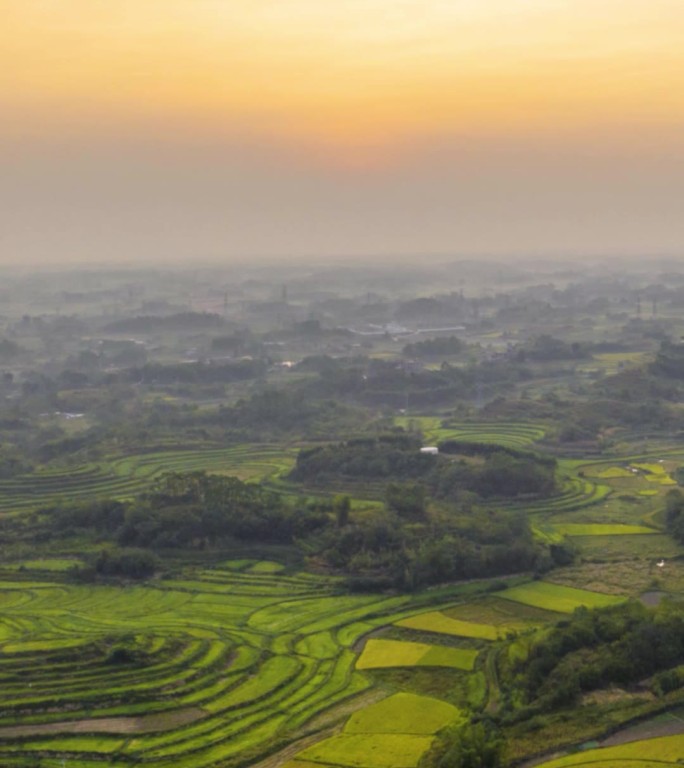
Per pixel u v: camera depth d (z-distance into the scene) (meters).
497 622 150.50
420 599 160.12
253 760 109.75
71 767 108.56
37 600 161.75
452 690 126.81
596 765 102.44
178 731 116.06
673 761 102.81
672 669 121.56
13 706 118.88
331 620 151.38
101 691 123.19
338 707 122.50
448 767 102.56
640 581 167.25
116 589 166.75
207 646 137.38
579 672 120.50
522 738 109.06
